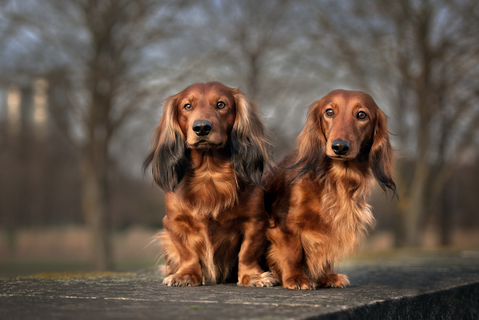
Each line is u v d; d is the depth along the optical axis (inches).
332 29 595.8
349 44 608.1
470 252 338.3
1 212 1202.6
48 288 111.5
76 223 1325.0
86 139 576.1
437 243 998.4
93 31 542.3
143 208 1227.2
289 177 127.0
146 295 99.0
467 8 562.9
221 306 82.7
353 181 123.2
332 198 121.6
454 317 121.7
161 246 141.6
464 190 1106.1
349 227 122.6
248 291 108.9
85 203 590.6
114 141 623.8
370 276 157.1
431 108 596.4
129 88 557.9
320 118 125.1
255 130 128.6
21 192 1226.0
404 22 591.8
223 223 124.4
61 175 1269.7
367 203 128.1
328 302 88.0
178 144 125.3
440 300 114.8
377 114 126.1
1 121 1159.0
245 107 127.3
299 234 123.3
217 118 120.1
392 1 585.6
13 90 560.1
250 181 124.3
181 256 127.2
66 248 953.5
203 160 123.0
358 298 94.9
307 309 78.6
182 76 561.9
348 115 119.7
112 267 582.2
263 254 131.4
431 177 661.9
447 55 586.2
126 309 79.0
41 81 551.2
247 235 125.6
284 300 91.2
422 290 113.0
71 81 537.3
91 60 545.3
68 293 101.6
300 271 121.9
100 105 550.3
